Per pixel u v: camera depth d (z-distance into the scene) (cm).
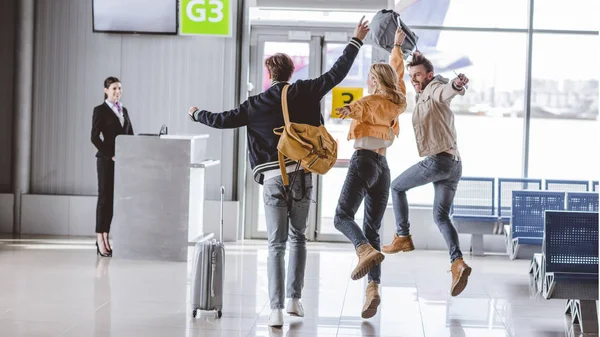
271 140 614
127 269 859
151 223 913
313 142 600
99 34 1097
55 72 1101
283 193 617
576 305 660
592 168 1073
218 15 1083
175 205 909
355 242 614
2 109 1112
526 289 811
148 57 1094
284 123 612
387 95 629
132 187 913
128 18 1084
